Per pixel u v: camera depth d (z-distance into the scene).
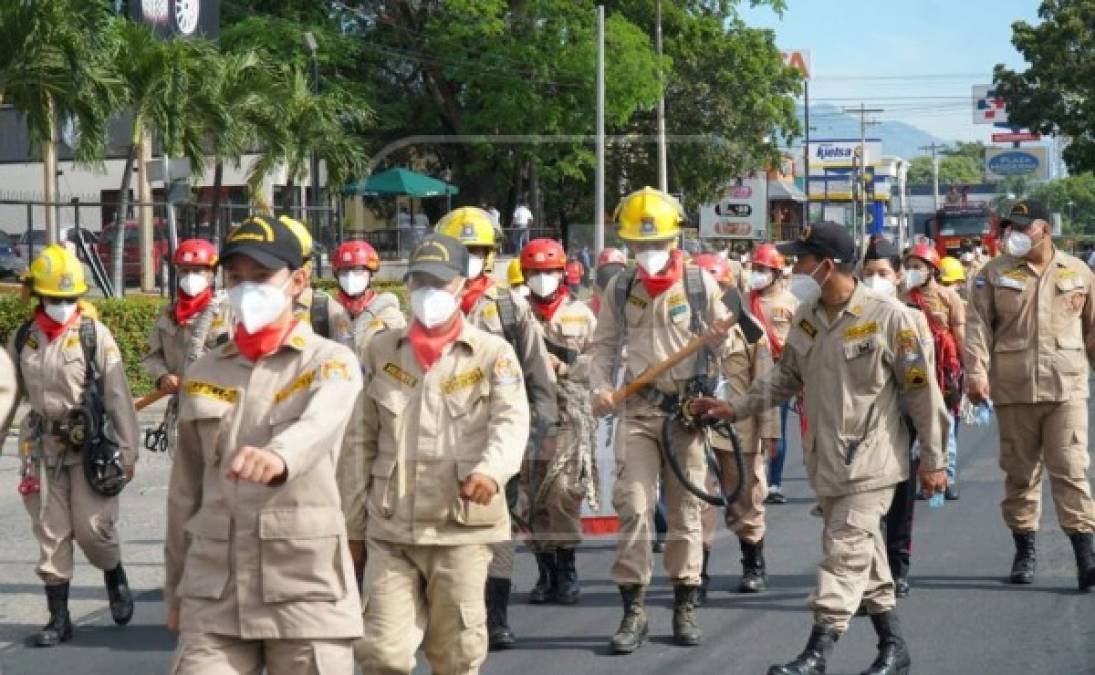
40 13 22.00
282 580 4.92
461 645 6.22
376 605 6.14
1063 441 9.33
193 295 10.02
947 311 12.90
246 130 27.45
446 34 33.22
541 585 9.47
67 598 8.74
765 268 11.01
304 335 5.04
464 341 6.17
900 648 7.39
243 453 4.61
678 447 8.05
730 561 10.72
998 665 7.75
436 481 6.10
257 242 4.90
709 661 7.97
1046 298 9.32
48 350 8.55
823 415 7.30
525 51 32.34
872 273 11.04
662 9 42.09
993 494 13.44
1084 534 9.38
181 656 4.96
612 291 8.06
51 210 27.77
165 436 10.66
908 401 7.25
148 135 30.77
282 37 37.38
